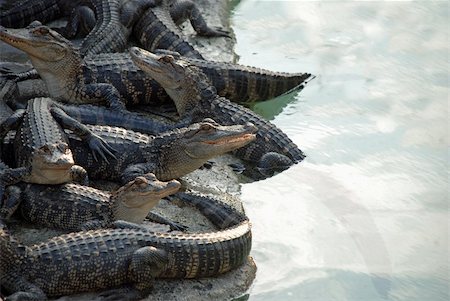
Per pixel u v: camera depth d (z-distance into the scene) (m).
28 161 25.17
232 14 40.75
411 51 39.00
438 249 27.47
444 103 35.38
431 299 25.33
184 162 27.27
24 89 31.33
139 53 30.61
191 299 22.97
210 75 32.72
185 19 37.50
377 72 37.25
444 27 41.09
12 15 35.56
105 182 27.38
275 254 26.12
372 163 31.50
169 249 22.91
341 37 39.69
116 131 27.88
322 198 29.09
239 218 26.06
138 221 24.66
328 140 32.47
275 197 28.78
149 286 22.53
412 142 32.88
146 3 35.97
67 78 30.53
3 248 21.70
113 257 22.34
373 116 34.28
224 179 29.05
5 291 21.62
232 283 23.95
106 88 30.59
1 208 24.25
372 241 27.39
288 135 32.53
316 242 26.92
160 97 32.31
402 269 26.44
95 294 22.42
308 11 41.66
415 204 29.62
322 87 35.78
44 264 21.84
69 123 27.03
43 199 24.52
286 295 24.50
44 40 29.64
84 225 23.95
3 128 26.80
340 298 24.75
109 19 34.88
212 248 23.38
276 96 34.53
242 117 30.94
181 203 26.64
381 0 43.16
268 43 38.62
